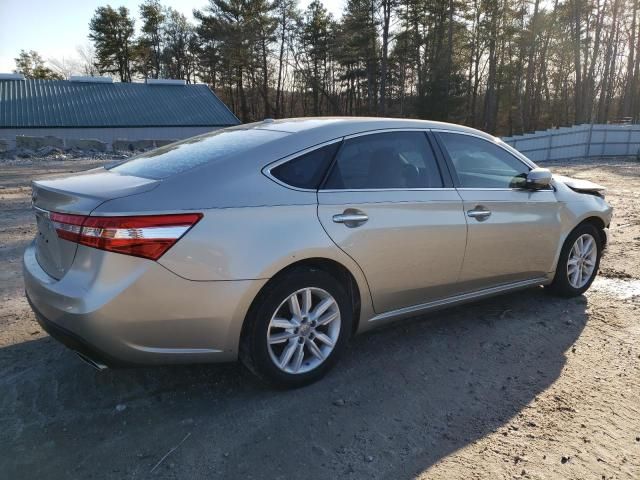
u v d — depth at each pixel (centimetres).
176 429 274
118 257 251
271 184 294
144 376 325
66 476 239
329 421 283
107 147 2116
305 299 304
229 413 289
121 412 288
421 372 337
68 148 1988
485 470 247
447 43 4906
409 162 355
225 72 5484
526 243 412
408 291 349
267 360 293
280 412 291
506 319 423
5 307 430
